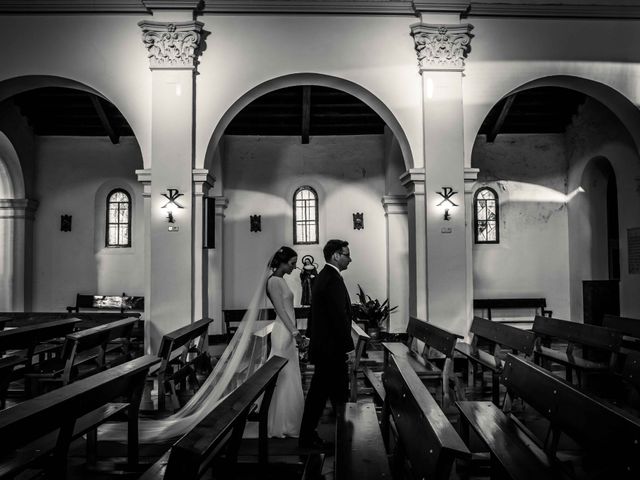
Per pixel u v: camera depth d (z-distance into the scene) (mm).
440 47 8172
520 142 12375
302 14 8227
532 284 12227
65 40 8094
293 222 12422
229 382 5547
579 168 11727
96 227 12289
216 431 2400
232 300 12125
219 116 8125
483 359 6230
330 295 4301
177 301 7902
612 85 8414
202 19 8164
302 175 12438
